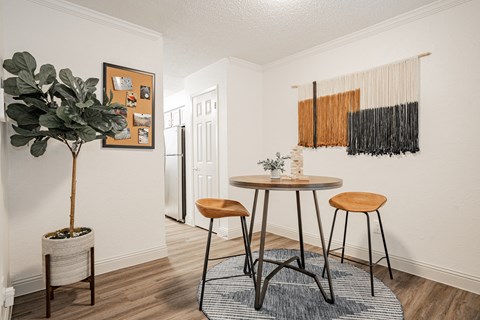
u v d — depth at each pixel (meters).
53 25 2.13
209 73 3.71
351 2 2.21
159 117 2.76
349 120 2.79
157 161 2.74
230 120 3.47
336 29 2.67
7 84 1.67
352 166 2.79
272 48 3.14
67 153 2.21
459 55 2.10
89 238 1.89
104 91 2.23
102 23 2.38
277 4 2.23
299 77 3.31
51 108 1.75
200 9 2.30
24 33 2.01
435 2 2.18
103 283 2.20
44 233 2.10
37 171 2.07
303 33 2.75
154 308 1.84
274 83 3.63
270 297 1.96
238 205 2.10
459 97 2.10
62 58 2.18
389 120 2.49
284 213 3.54
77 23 2.25
